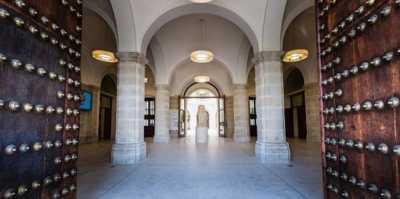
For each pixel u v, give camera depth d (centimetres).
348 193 184
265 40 603
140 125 605
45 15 177
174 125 1449
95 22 863
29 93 158
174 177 421
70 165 213
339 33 196
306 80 1136
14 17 145
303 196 314
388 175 140
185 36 999
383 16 144
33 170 161
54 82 188
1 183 134
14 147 142
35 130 164
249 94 1566
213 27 945
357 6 170
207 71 1473
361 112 168
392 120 137
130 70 589
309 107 1116
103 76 1227
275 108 591
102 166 526
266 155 571
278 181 393
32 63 161
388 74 140
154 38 966
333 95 208
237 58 1079
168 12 597
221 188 353
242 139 1096
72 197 216
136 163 560
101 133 1351
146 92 1563
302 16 845
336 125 204
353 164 177
